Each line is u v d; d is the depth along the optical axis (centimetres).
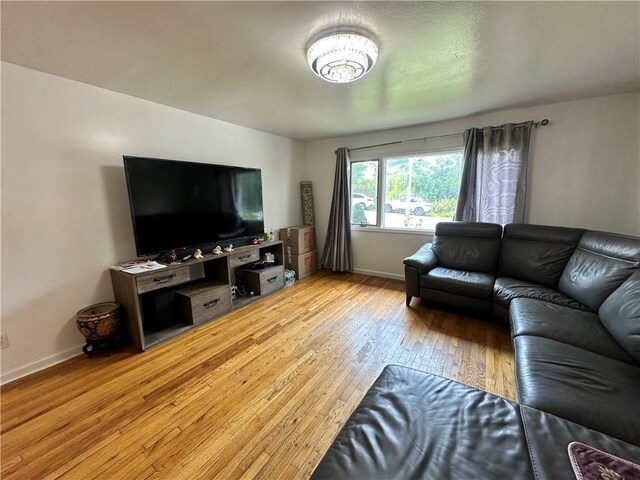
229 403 166
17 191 190
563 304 206
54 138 204
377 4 130
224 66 191
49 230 205
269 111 294
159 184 247
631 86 235
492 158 309
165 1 125
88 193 223
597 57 184
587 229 270
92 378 189
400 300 325
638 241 184
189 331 254
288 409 161
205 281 300
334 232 435
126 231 248
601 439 87
